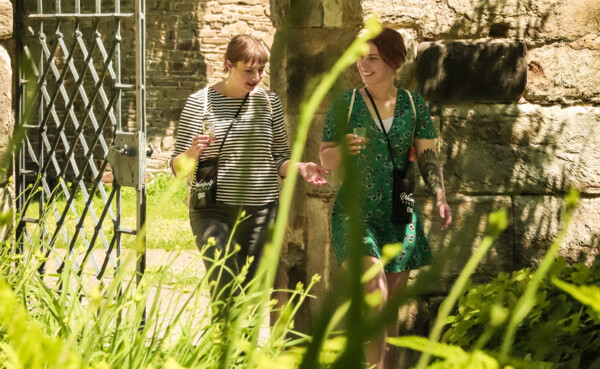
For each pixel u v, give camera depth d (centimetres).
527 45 623
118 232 608
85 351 215
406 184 529
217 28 2186
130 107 2120
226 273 573
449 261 66
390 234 527
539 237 620
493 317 114
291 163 83
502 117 614
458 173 609
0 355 158
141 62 598
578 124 625
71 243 623
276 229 96
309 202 634
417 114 543
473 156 610
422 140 548
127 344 278
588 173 625
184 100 2177
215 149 581
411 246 532
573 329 340
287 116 629
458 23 609
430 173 546
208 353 279
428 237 603
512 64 615
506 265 615
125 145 603
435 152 550
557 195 624
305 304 633
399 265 524
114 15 614
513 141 617
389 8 595
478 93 612
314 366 63
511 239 616
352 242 61
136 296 272
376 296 65
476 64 608
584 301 93
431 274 65
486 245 97
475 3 611
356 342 61
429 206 605
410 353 531
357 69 594
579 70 628
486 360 106
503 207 614
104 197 622
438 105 607
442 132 607
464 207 608
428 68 602
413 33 605
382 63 525
